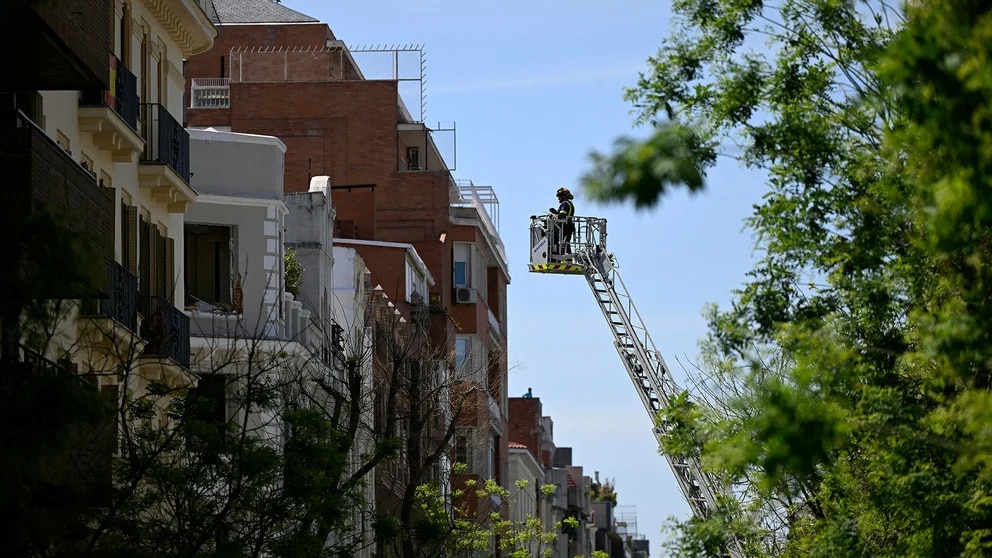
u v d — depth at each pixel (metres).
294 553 61.84
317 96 162.75
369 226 159.25
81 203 58.69
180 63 86.50
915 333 45.72
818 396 42.66
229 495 61.12
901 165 44.03
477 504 158.50
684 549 53.97
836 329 46.97
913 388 46.16
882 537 53.78
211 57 170.75
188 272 98.25
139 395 75.25
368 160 162.62
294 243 114.69
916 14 34.47
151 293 79.94
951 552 45.53
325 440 68.06
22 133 53.84
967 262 41.44
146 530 59.25
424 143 172.25
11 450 37.59
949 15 32.97
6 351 49.66
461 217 172.75
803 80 47.94
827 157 47.38
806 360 45.12
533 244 109.00
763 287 48.12
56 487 50.00
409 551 101.81
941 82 33.00
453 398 144.88
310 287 114.38
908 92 34.19
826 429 37.62
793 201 47.94
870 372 46.09
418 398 107.62
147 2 79.56
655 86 48.09
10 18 40.47
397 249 146.25
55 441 38.84
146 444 64.56
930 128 34.06
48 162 55.19
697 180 27.83
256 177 99.75
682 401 52.28
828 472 53.72
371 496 121.94
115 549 53.66
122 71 73.50
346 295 124.81
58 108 67.00
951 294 43.72
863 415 44.62
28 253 41.16
